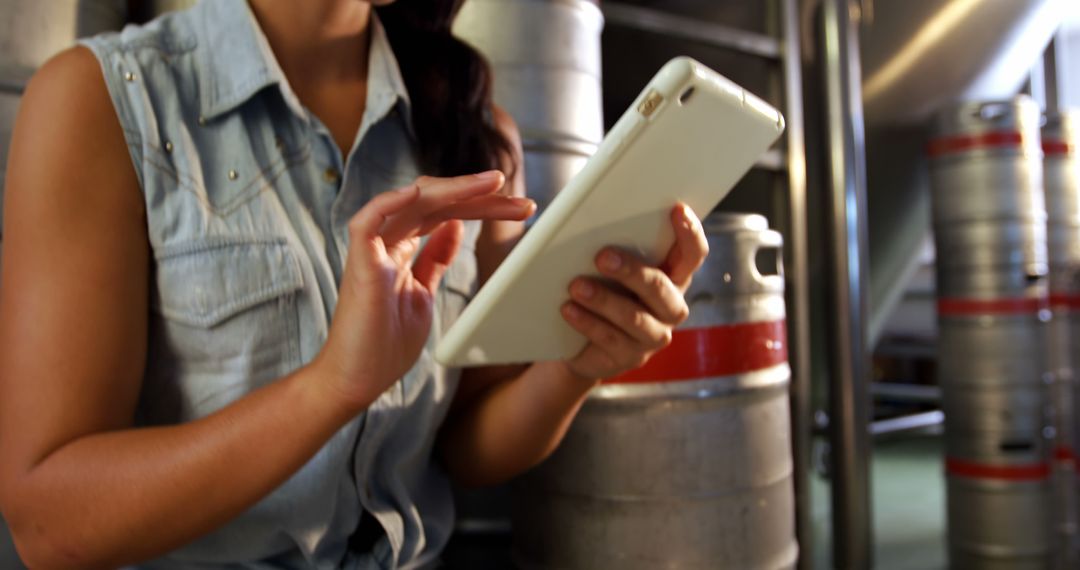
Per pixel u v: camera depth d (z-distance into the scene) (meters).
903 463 3.12
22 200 0.57
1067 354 2.16
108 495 0.53
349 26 0.71
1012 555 1.97
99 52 0.60
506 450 0.79
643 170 0.52
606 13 1.60
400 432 0.72
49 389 0.55
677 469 0.94
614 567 0.95
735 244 0.97
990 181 1.97
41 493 0.54
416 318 0.55
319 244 0.67
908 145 2.33
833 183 1.90
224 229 0.62
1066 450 2.15
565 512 0.98
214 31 0.66
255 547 0.67
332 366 0.53
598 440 0.96
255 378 0.63
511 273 0.54
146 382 0.64
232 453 0.54
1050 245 2.22
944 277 2.08
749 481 0.97
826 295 1.93
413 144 0.77
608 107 1.83
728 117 0.52
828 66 1.91
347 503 0.69
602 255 0.58
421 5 0.77
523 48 1.12
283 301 0.63
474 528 1.26
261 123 0.67
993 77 2.38
